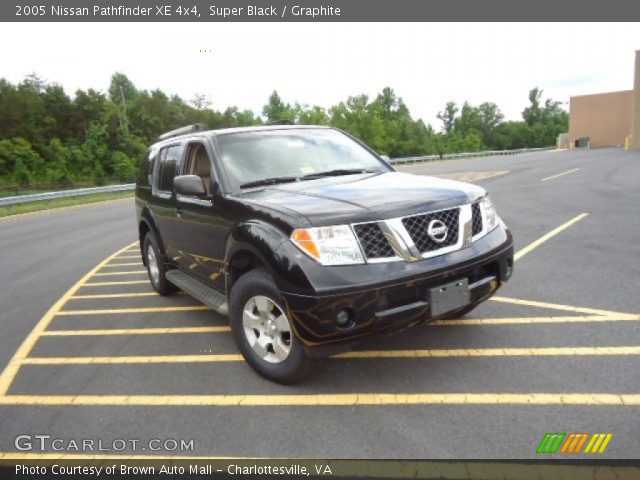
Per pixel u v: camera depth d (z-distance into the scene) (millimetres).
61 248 10867
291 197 3572
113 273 7797
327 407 3174
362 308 2973
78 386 3795
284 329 3344
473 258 3328
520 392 3154
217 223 4031
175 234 5047
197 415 3219
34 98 74438
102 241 11422
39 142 69562
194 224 4480
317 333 3000
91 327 5156
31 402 3600
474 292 3375
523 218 9734
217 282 4344
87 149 67312
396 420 2965
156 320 5199
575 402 2996
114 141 72750
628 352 3580
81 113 75062
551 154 42875
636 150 35656
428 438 2768
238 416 3160
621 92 55438
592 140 58062
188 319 5148
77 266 8672
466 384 3305
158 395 3533
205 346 4363
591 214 9477
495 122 117500
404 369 3582
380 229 3117
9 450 3006
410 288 3078
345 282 2965
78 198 26266
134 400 3494
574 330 4027
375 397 3240
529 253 6785
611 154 32438
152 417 3246
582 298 4781
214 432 3012
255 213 3512
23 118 72688
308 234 3064
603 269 5711
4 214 20281
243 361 3977
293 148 4590
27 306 6242
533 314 4445
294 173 4281
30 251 10773
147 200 5867
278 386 3502
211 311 5375
